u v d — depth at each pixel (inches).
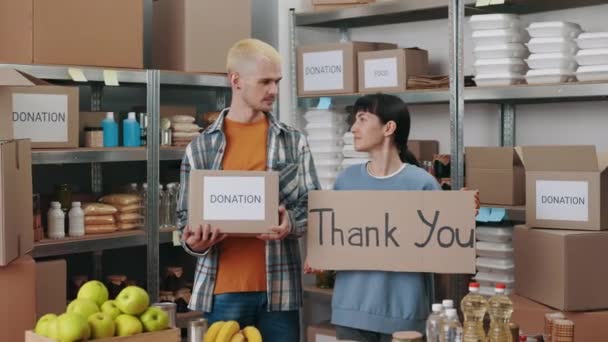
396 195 90.0
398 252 90.0
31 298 96.7
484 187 135.3
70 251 141.5
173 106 163.3
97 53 142.6
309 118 163.2
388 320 92.4
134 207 152.2
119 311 66.8
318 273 165.3
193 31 154.2
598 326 105.7
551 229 111.5
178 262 173.8
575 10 144.4
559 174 111.2
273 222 90.4
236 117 100.3
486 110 156.4
